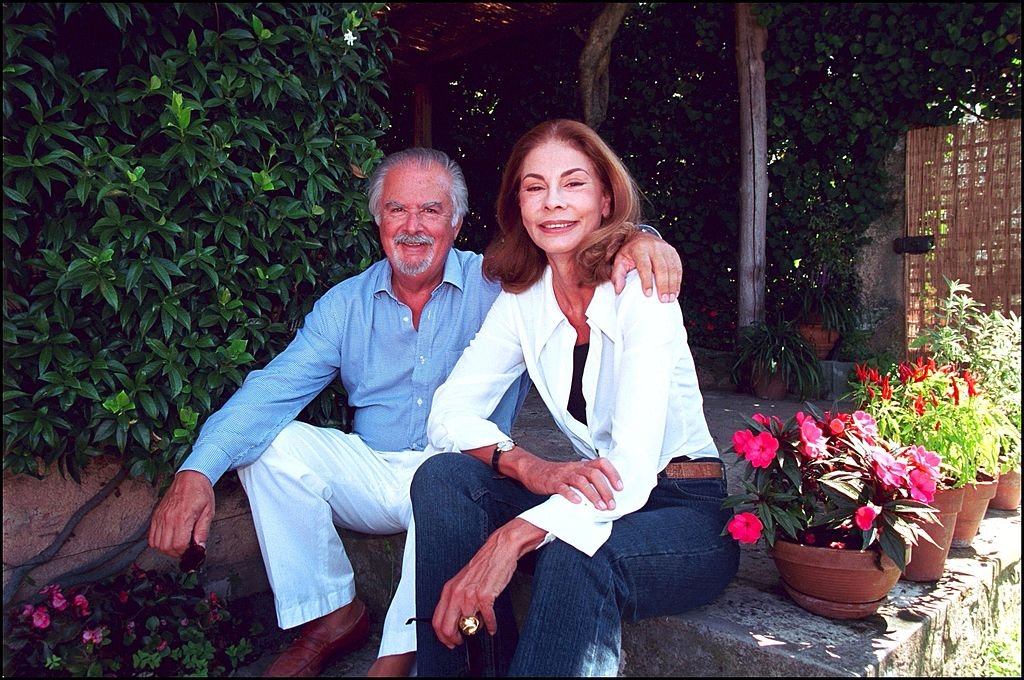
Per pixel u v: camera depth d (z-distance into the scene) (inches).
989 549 94.9
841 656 67.9
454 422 80.4
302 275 96.3
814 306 224.7
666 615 76.6
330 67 100.3
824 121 224.5
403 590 76.4
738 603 79.1
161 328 87.3
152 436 86.6
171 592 88.2
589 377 77.4
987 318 126.6
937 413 89.1
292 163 98.0
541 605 63.9
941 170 215.3
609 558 65.9
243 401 83.3
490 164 292.8
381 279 94.0
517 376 88.8
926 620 75.3
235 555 101.9
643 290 72.5
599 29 234.1
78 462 81.7
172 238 84.4
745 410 194.2
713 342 249.1
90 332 83.2
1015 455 99.9
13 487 81.6
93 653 79.7
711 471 77.7
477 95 293.0
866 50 217.3
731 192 246.7
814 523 72.7
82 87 80.1
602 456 72.5
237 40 90.9
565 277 79.3
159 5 86.0
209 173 86.7
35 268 80.7
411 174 89.5
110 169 81.4
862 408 101.3
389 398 94.9
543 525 65.9
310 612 81.4
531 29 257.9
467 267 97.7
